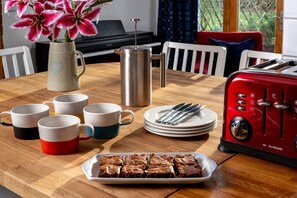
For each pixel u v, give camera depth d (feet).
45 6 5.49
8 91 6.28
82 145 4.17
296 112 3.41
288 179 3.41
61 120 4.08
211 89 6.22
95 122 4.25
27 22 5.37
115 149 4.06
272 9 14.74
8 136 4.46
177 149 4.05
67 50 6.08
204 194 3.18
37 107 4.48
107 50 14.38
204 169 3.46
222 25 16.10
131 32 16.19
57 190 3.28
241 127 3.75
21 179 3.47
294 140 3.47
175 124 4.35
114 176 3.29
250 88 3.64
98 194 3.19
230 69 11.96
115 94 6.02
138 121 4.87
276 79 3.50
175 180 3.24
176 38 16.72
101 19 15.71
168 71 7.57
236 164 3.70
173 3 16.33
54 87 6.21
